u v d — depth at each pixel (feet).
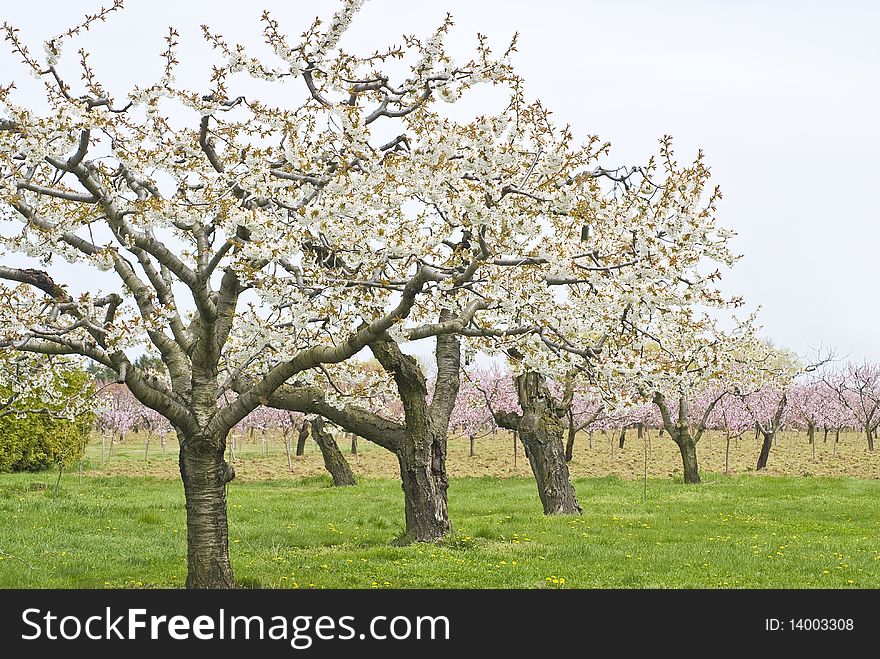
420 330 41.81
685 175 38.65
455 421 190.08
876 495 104.06
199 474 42.96
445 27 39.24
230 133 41.06
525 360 51.67
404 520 80.23
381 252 38.45
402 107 41.24
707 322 63.82
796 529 73.00
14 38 34.22
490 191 38.01
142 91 37.99
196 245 45.19
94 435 278.46
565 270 39.14
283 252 36.83
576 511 84.69
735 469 162.61
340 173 36.58
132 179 39.17
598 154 39.88
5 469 134.31
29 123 33.35
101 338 39.83
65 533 66.23
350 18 39.06
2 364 46.26
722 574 50.80
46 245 40.04
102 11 35.68
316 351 41.52
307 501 98.12
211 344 41.93
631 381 50.29
